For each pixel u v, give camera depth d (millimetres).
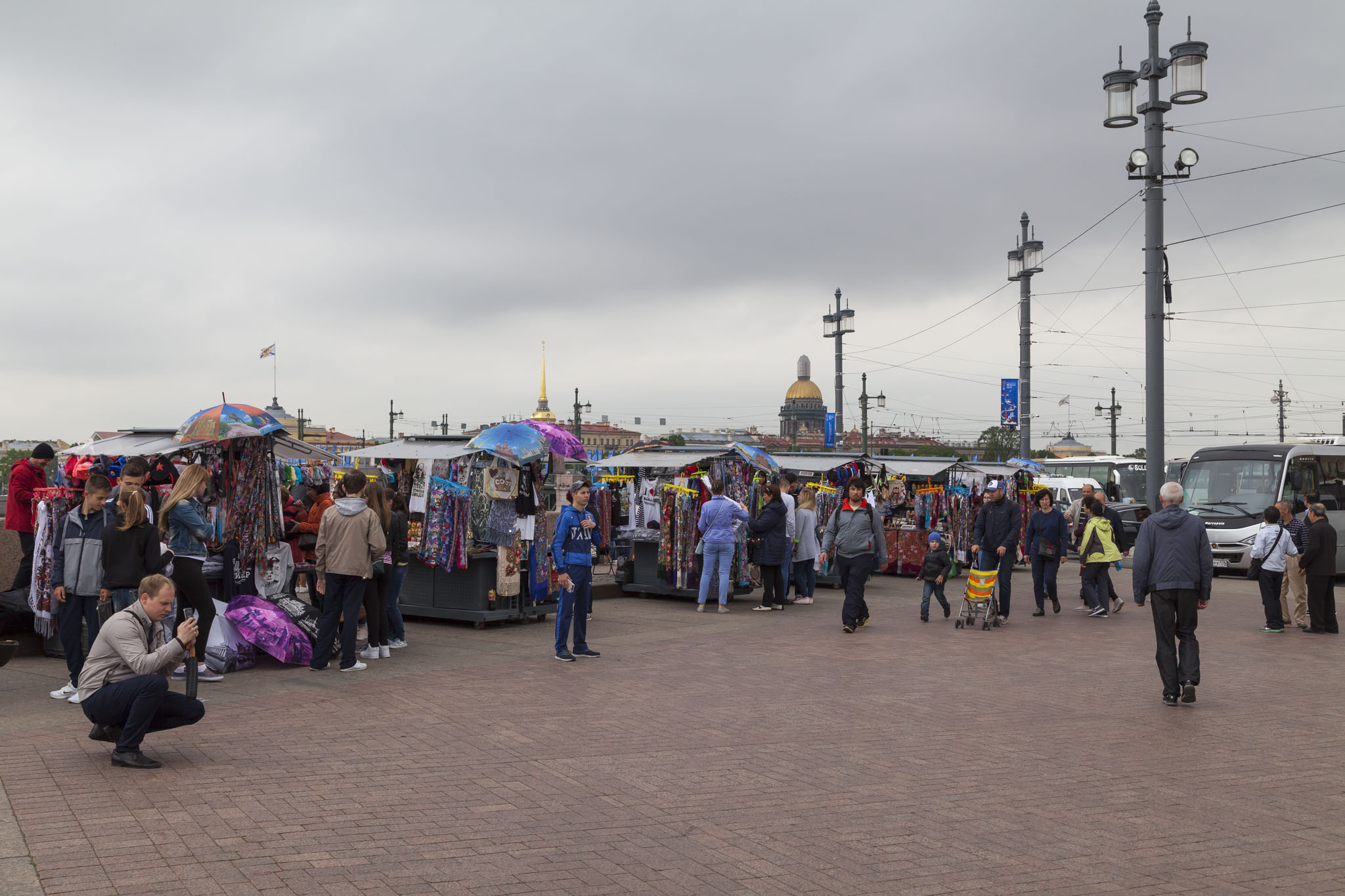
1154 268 23719
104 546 8609
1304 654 12719
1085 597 16922
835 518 14188
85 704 6762
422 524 13656
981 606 14688
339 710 8688
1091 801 6316
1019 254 34438
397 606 12023
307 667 10742
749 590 17656
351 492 10531
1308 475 24906
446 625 14070
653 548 17922
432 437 14523
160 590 6914
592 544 11578
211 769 6750
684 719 8484
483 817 5848
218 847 5238
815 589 20109
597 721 8383
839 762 7184
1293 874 5121
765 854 5312
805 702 9250
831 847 5426
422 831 5574
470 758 7141
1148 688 10242
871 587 20703
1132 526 33219
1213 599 19703
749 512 17766
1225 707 9320
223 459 11266
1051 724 8508
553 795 6301
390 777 6641
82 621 10070
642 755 7312
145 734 6949
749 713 8773
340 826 5629
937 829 5750
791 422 150125
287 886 4738
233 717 8367
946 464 23203
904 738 7914
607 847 5375
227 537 11039
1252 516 24297
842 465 21734
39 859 5012
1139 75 23859
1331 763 7328
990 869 5141
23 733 7688
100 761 6895
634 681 10203
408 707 8820
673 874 5008
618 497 22000
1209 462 26047
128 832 5438
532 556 14242
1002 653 12414
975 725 8438
